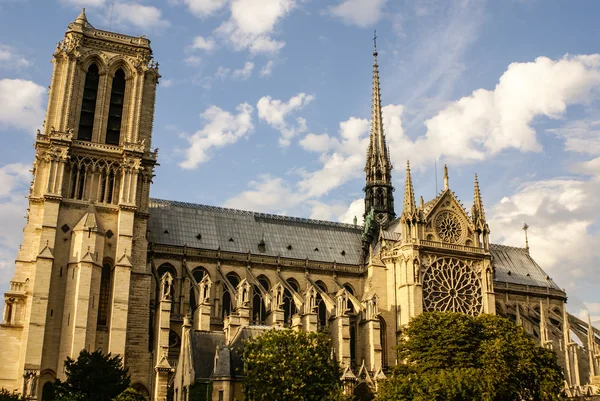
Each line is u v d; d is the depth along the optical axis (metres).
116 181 105.62
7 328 94.69
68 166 103.25
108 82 111.12
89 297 96.12
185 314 105.75
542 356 90.50
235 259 118.88
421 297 111.69
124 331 96.81
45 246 96.50
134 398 79.94
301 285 122.56
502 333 91.25
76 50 108.94
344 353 102.81
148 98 113.94
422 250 115.00
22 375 90.62
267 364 74.62
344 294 106.94
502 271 141.12
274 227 130.50
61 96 105.81
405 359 103.88
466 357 86.31
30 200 101.50
